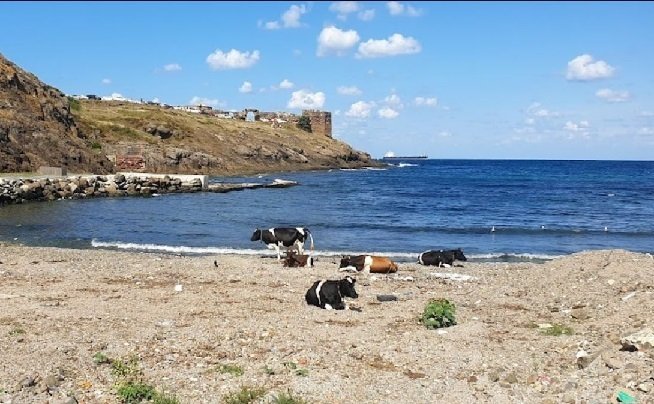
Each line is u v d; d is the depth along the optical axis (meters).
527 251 32.06
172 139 117.69
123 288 18.05
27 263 22.77
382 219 47.47
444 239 36.31
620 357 10.56
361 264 22.14
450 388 10.14
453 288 19.25
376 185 99.31
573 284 18.00
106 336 12.52
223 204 57.00
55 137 75.00
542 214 54.47
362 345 12.43
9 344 11.72
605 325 13.37
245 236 35.72
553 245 34.62
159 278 19.92
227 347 12.05
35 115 76.56
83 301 16.02
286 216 47.69
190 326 13.59
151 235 35.59
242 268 22.00
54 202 54.41
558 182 120.38
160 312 14.98
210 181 91.00
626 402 8.89
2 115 70.69
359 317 15.00
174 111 159.38
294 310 15.62
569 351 11.90
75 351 11.41
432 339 12.92
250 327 13.54
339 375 10.64
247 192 74.75
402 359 11.57
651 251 32.94
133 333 12.84
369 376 10.66
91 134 101.25
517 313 15.57
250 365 11.03
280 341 12.52
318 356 11.59
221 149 122.94
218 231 37.78
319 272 21.66
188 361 11.18
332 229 40.12
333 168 157.62
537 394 9.84
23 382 9.62
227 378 10.38
